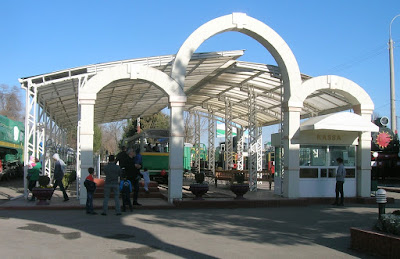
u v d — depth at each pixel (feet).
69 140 165.07
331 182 50.83
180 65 45.06
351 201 50.57
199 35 45.44
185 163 93.25
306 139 49.49
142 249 24.08
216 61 48.62
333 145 51.13
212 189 65.92
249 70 51.08
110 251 23.45
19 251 22.88
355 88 51.06
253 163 62.23
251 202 45.42
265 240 27.40
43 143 63.31
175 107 44.83
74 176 64.39
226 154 83.25
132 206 42.42
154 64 46.57
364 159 51.47
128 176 42.04
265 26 47.42
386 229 23.72
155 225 32.53
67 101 65.98
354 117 47.52
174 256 22.70
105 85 43.73
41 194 41.81
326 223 34.65
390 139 88.74
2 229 29.63
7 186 72.90
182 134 44.98
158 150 77.71
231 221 35.24
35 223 32.60
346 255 23.72
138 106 84.17
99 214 38.29
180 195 44.91
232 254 23.40
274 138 55.31
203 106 88.48
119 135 228.63
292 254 23.72
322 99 60.23
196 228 31.53
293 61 48.75
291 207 45.88
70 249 23.73
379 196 26.89
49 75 47.14
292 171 48.39
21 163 98.58
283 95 50.85
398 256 21.70
